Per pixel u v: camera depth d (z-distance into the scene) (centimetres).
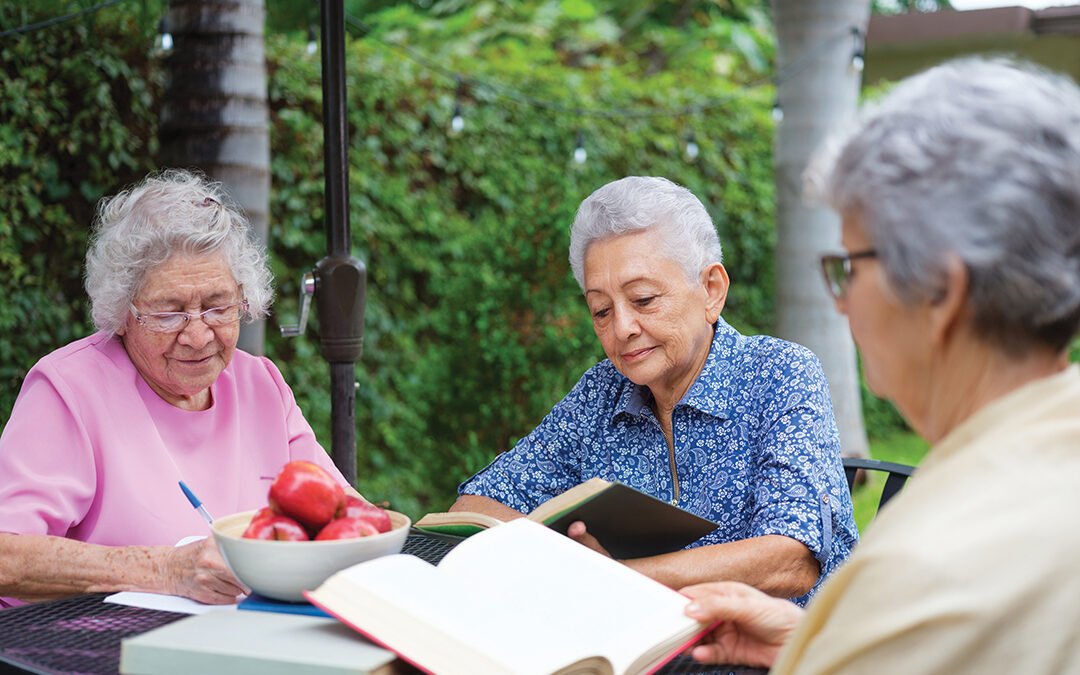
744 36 1062
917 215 92
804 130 548
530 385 455
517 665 111
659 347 200
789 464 187
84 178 490
